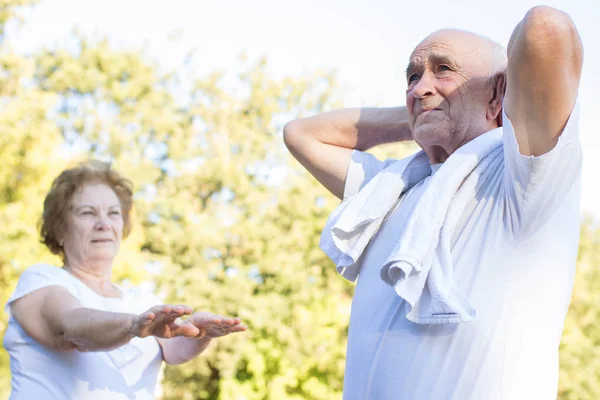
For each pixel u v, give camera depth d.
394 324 1.98
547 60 1.67
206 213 11.30
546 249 1.87
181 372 10.01
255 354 9.23
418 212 1.94
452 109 2.08
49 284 2.69
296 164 10.95
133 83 12.59
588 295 10.11
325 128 2.64
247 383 9.34
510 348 1.82
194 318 2.44
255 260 10.37
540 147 1.75
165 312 2.24
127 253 9.12
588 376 9.46
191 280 10.05
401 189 2.23
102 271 2.97
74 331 2.48
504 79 2.10
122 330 2.37
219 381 9.77
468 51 2.09
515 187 1.81
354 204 2.21
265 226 10.34
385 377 1.95
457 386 1.83
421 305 1.88
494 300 1.85
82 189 2.97
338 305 9.35
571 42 1.70
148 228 11.01
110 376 2.72
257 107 12.80
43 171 9.41
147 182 11.38
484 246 1.90
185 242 10.62
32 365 2.65
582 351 9.55
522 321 1.84
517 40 1.72
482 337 1.83
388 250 2.14
